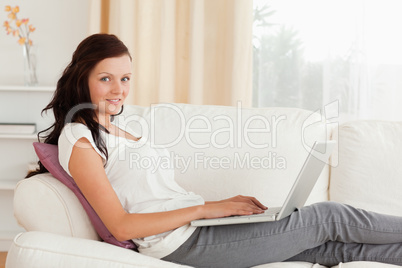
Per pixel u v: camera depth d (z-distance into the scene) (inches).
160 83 127.7
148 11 128.6
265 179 84.1
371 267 63.1
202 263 65.7
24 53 127.4
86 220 66.2
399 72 131.3
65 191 65.9
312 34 132.6
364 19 129.5
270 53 134.4
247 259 66.0
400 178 84.9
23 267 55.7
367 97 130.9
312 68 133.6
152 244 64.5
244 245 65.0
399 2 129.3
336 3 130.6
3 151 134.8
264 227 65.6
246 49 124.4
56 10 133.0
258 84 135.0
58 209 64.5
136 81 129.8
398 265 68.2
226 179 84.2
